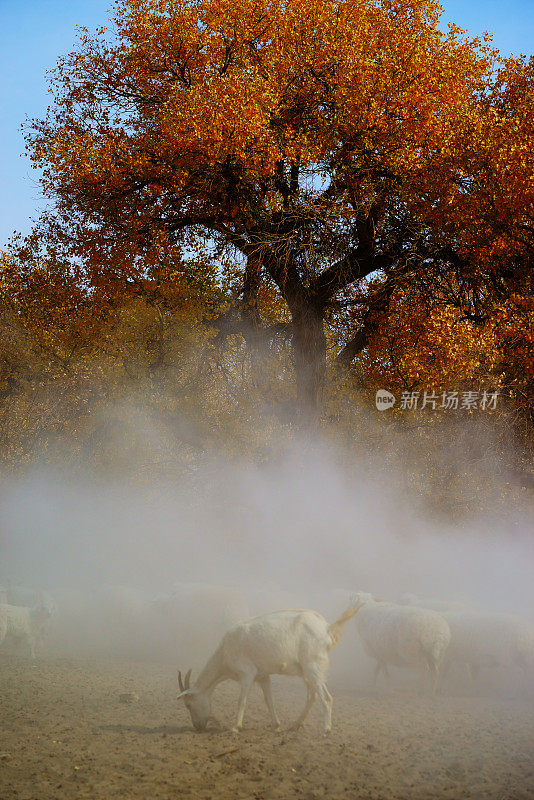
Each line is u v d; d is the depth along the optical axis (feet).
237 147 69.97
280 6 76.69
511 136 73.20
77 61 79.87
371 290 84.64
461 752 21.44
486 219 74.38
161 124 73.46
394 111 75.66
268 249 78.64
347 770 19.80
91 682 33.19
